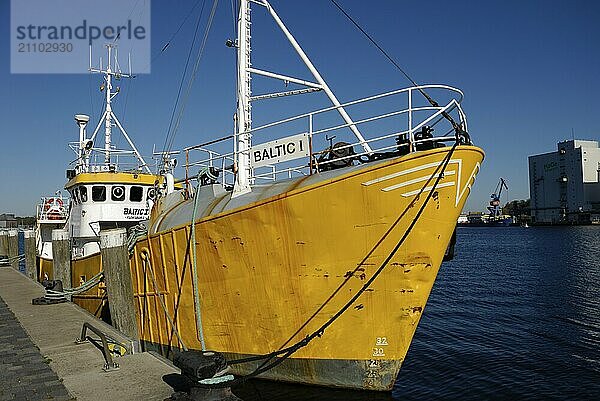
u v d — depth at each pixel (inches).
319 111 364.8
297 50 430.3
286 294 357.7
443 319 782.5
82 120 845.2
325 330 350.9
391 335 342.6
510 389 454.3
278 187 365.1
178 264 426.6
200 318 394.6
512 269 1562.5
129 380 318.7
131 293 485.1
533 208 5241.1
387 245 326.0
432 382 473.1
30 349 400.2
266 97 431.8
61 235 710.5
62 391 300.5
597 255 1972.2
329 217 331.9
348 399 358.0
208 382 258.1
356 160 365.4
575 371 505.4
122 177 673.6
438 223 322.0
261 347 378.3
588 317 789.2
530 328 712.4
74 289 631.8
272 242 353.4
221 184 433.4
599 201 4702.3
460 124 336.8
